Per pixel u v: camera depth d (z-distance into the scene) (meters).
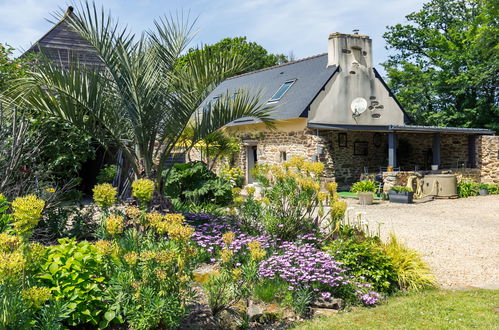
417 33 26.00
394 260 5.73
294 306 4.43
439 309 4.61
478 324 4.12
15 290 2.58
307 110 16.05
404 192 13.94
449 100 25.52
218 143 12.98
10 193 5.58
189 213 7.64
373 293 5.00
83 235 6.23
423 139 20.84
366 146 19.06
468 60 23.83
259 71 22.14
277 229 6.07
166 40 7.27
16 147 5.82
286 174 6.34
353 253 5.56
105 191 3.99
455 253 7.42
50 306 2.85
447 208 12.73
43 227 6.06
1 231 4.15
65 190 7.16
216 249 5.60
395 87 26.83
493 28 21.44
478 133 18.67
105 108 6.27
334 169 17.64
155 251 3.59
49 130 7.56
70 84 5.83
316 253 5.36
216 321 3.87
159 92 6.73
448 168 20.14
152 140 6.84
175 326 3.38
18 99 5.77
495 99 24.78
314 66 18.42
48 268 3.28
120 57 6.52
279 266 4.99
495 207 12.87
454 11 26.05
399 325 4.11
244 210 6.61
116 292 3.43
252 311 4.16
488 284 5.81
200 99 6.84
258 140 18.41
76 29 6.44
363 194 13.62
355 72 17.73
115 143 6.89
